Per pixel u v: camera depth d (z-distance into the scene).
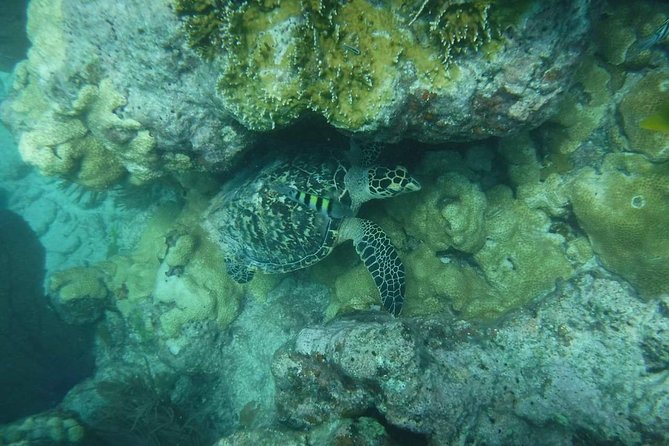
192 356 1.36
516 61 0.67
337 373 0.86
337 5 0.67
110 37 0.85
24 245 1.73
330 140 1.12
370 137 0.79
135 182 1.24
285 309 1.38
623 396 0.77
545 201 0.96
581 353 0.83
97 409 1.33
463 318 0.99
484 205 0.98
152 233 1.59
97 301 1.54
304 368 0.92
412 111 0.74
